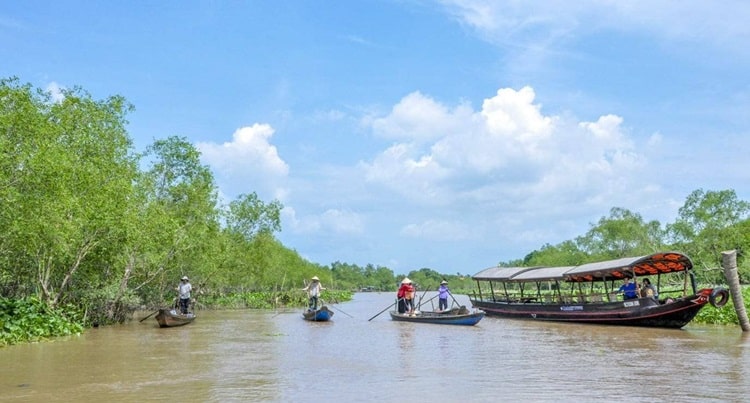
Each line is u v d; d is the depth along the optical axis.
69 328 23.62
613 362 15.68
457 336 23.61
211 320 34.53
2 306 21.70
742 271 44.81
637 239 77.25
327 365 15.36
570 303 29.84
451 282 132.00
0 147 18.23
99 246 27.30
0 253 23.61
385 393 11.51
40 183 20.16
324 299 71.50
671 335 22.70
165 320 27.98
